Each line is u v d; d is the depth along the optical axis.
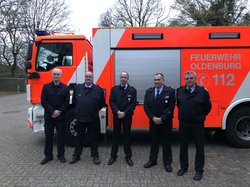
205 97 5.95
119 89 6.80
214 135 9.52
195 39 8.01
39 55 8.31
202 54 8.02
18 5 35.78
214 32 8.00
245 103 8.23
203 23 36.84
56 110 6.88
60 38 8.29
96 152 6.93
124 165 6.73
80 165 6.73
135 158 7.26
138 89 8.08
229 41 8.00
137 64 8.07
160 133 6.58
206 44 8.00
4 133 10.49
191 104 5.92
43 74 8.27
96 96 6.88
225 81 8.05
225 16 36.16
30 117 8.31
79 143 7.00
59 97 6.92
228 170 6.40
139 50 8.06
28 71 8.32
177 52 8.03
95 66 8.12
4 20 35.25
